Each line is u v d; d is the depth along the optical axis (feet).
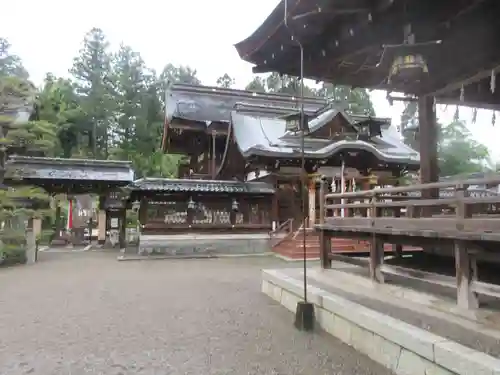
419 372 13.71
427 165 26.48
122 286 34.83
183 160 112.68
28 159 71.51
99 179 71.97
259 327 21.38
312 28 20.44
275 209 65.00
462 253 16.24
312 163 64.49
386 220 20.56
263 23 21.66
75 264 51.52
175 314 24.36
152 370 15.48
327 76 25.99
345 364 15.92
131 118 148.36
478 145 108.37
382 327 15.71
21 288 33.99
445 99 27.55
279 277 27.84
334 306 19.70
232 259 56.44
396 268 20.49
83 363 16.29
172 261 54.44
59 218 83.25
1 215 49.96
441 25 18.24
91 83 154.30
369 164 66.59
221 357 16.83
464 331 14.35
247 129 70.85
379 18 18.10
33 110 69.15
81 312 25.07
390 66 19.61
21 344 18.74
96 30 158.40
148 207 60.54
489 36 19.24
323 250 28.19
